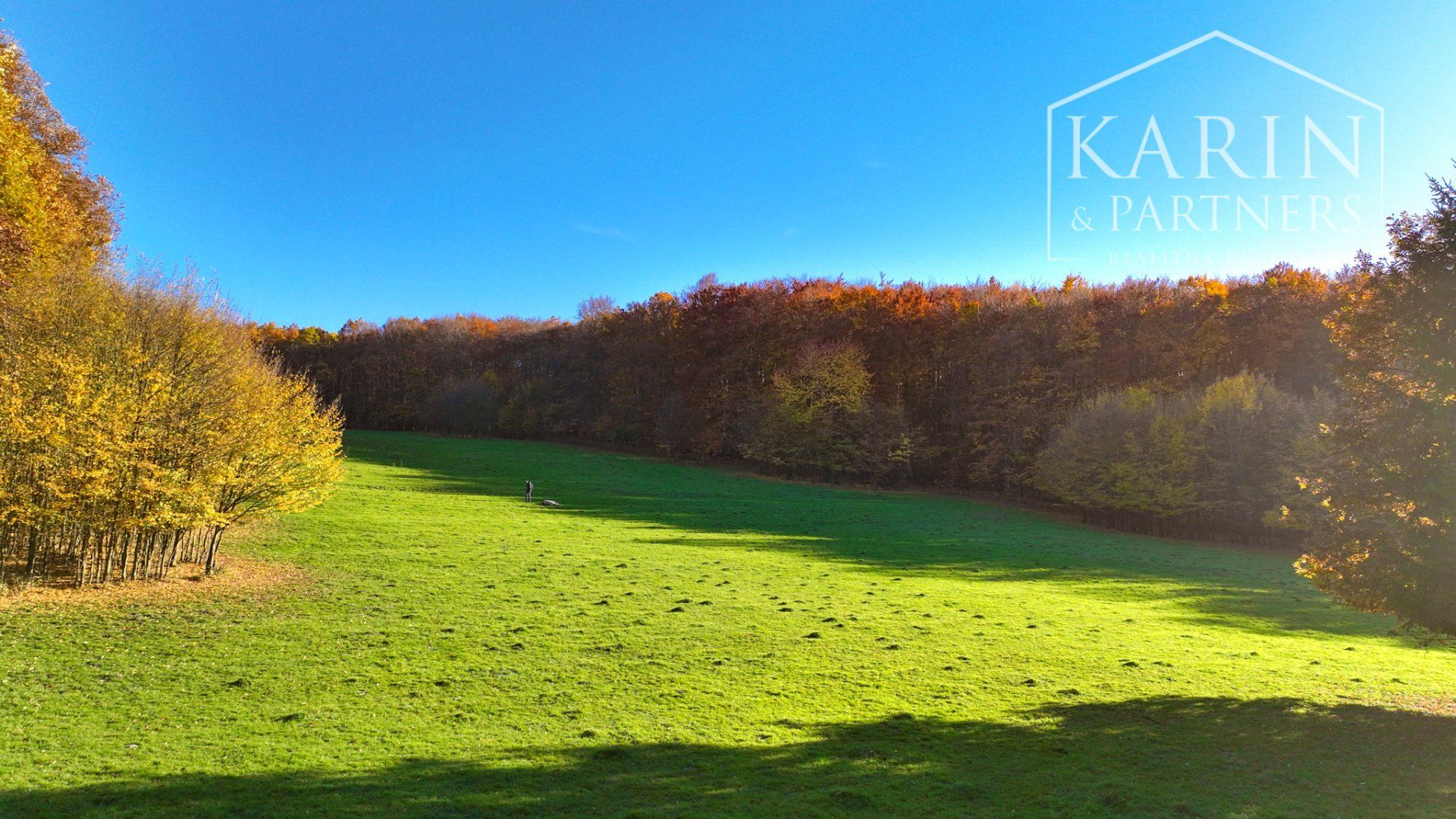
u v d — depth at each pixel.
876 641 20.48
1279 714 15.16
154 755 11.88
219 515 24.75
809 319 93.88
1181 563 42.00
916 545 42.84
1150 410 59.22
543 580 27.36
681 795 10.84
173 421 24.31
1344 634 24.81
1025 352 77.75
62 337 23.88
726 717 14.37
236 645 18.34
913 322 88.69
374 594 24.28
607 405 112.50
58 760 11.48
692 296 103.62
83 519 22.27
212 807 10.03
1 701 13.91
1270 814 10.25
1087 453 60.53
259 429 26.61
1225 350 70.81
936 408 88.00
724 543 39.88
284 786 10.80
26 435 21.27
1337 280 65.62
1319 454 48.00
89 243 34.56
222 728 13.16
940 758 12.52
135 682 15.47
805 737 13.45
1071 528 57.97
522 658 17.86
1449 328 14.86
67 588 22.75
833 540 43.38
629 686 16.09
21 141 26.98
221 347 27.19
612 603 24.00
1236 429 54.25
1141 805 10.60
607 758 12.25
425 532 37.03
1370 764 12.33
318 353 138.75
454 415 123.00
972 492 79.62
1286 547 52.31
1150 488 55.19
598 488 65.44
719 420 93.69
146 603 21.97
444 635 19.61
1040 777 11.73
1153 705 15.79
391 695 15.15
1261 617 27.14
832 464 79.94
